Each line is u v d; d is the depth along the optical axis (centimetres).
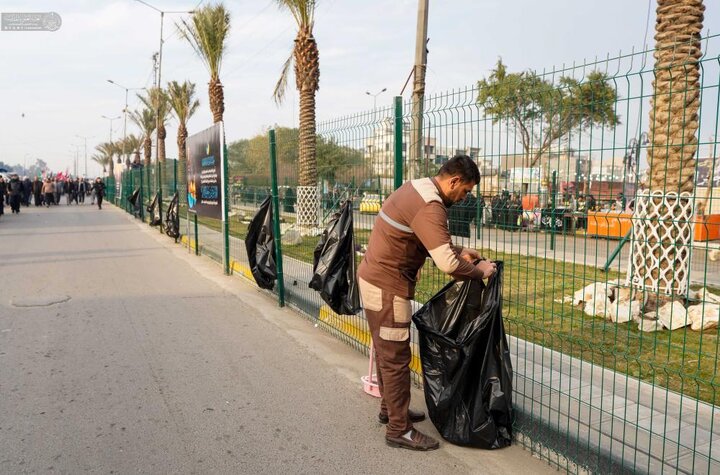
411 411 388
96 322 634
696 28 580
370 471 317
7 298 756
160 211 1716
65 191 5072
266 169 828
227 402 412
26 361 495
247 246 721
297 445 348
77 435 356
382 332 337
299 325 634
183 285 870
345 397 425
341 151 543
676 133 467
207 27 2211
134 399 414
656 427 328
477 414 335
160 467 319
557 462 322
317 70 1466
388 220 331
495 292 330
